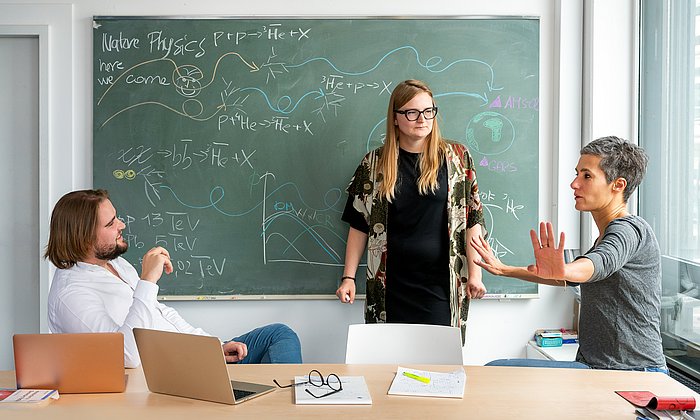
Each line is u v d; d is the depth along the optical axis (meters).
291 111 3.79
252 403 2.10
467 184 3.53
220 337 3.85
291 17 3.76
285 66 3.78
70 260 2.66
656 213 3.53
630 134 3.73
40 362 2.18
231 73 3.77
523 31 3.79
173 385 2.17
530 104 3.81
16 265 3.85
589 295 2.72
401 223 3.45
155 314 2.74
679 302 3.32
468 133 3.81
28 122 3.81
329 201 3.82
